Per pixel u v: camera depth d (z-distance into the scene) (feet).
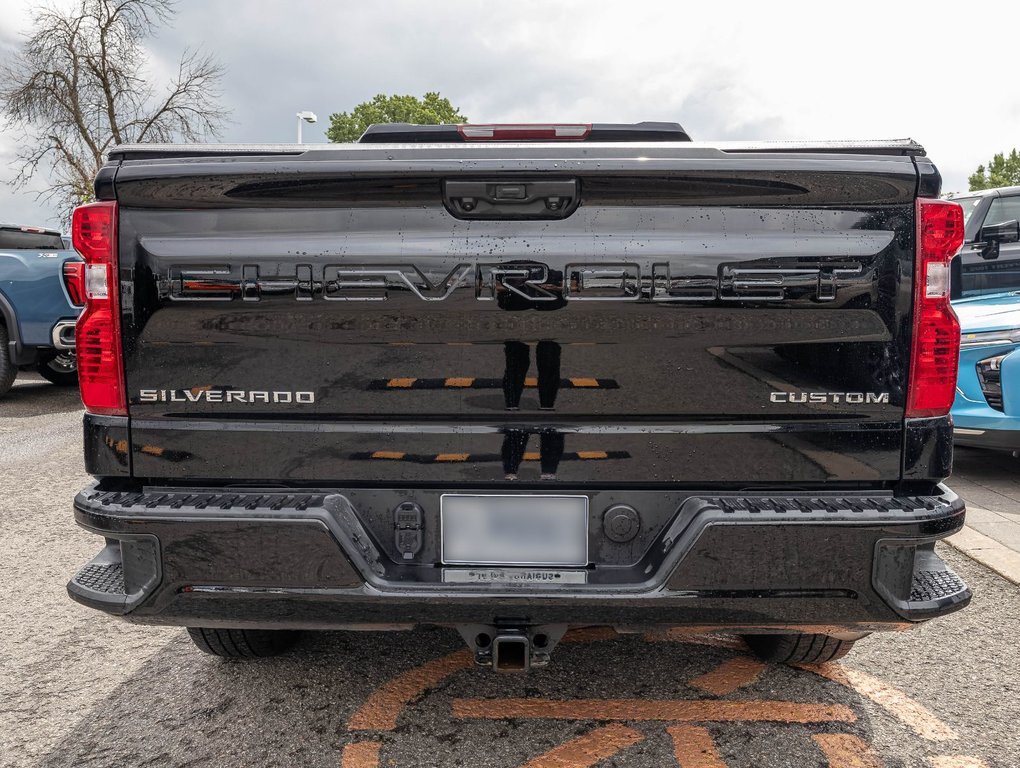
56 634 9.56
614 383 5.92
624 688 7.95
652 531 6.12
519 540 6.10
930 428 5.98
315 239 5.82
